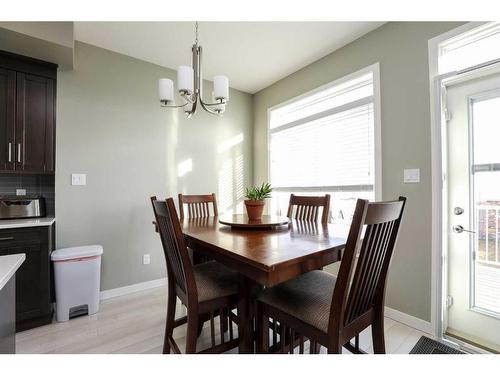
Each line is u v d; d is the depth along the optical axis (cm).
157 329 193
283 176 332
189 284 122
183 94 163
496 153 169
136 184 271
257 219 184
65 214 233
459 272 182
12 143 203
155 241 282
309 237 137
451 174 186
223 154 344
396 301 207
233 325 203
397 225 112
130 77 269
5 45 193
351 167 252
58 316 202
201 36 234
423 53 194
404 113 204
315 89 280
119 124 262
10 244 186
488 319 170
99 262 222
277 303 119
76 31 225
